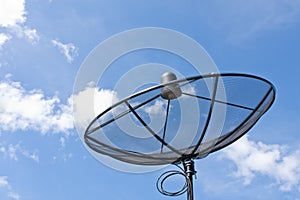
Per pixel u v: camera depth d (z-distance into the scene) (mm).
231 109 4758
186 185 4480
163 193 4547
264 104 4871
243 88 4680
